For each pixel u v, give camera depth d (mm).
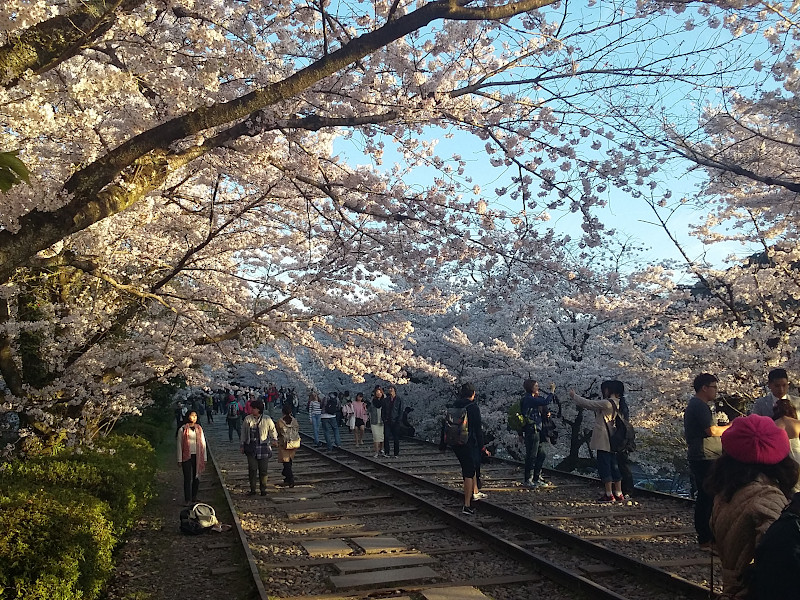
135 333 11312
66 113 6797
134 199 5031
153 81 6246
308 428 33469
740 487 2857
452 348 21625
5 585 4512
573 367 19234
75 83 6016
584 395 19406
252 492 12219
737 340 12219
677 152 6297
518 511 9641
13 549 4699
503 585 6270
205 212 9867
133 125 6312
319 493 12180
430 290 11711
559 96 6410
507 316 19656
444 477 13648
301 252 11219
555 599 5875
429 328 23922
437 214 7523
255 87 6438
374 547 7762
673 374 12297
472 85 6340
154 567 7512
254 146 6969
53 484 7156
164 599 6344
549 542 7852
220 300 10352
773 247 11867
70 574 4945
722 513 2869
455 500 10969
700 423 6570
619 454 10656
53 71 6141
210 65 5715
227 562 7535
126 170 5457
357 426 21547
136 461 10438
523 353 21062
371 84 6656
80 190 4668
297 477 14523
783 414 5512
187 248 10422
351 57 5016
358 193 8039
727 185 9914
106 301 10336
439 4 5062
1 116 5926
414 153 7547
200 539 8812
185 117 4871
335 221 9617
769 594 2482
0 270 4320
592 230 7176
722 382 11289
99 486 7523
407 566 6922
